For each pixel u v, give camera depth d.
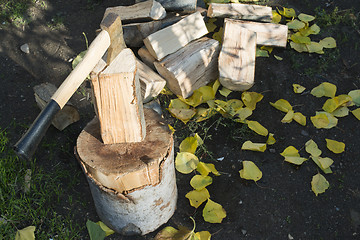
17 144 1.60
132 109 1.91
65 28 3.55
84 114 3.02
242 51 3.02
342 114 2.98
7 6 3.63
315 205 2.59
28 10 3.63
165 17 3.15
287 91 3.16
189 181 2.71
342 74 3.28
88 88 3.16
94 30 3.54
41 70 3.29
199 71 2.96
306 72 3.26
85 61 1.72
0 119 2.99
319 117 2.90
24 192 2.58
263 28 3.28
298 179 2.70
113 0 3.76
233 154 2.82
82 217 2.53
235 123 2.96
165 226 2.51
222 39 3.08
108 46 1.77
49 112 1.68
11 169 2.63
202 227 2.50
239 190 2.65
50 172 2.71
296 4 3.77
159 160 2.00
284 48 3.39
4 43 3.43
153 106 2.88
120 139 2.04
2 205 2.49
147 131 2.12
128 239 2.44
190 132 2.92
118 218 2.28
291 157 2.71
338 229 2.49
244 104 3.05
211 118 2.99
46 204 2.56
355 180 2.72
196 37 3.04
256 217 2.53
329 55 3.37
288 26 3.45
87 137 2.09
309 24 3.62
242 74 2.96
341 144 2.78
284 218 2.53
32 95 3.13
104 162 1.97
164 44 2.90
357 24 3.61
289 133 2.94
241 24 3.25
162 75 2.97
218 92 3.14
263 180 2.69
